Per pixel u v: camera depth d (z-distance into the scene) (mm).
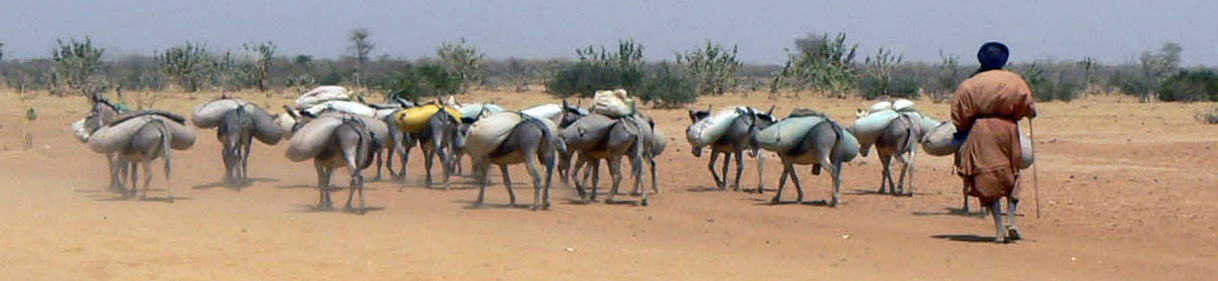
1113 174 24047
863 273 12391
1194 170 24672
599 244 14266
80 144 30828
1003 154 14656
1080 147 30031
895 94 59781
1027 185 21859
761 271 12352
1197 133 34000
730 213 18000
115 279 11000
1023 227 16500
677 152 29000
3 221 14906
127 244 13070
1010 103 14477
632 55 66625
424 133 21562
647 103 52406
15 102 52250
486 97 60469
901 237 15422
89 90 62562
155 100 54188
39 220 15148
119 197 19047
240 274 11398
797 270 12484
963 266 13023
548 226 16078
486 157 18094
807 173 24422
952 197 20172
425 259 12547
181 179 22844
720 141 21375
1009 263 13281
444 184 21266
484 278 11516
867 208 18641
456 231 15102
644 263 12695
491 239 14359
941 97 60375
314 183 22406
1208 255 14203
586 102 56125
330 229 14992
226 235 14109
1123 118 41219
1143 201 19328
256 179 23031
